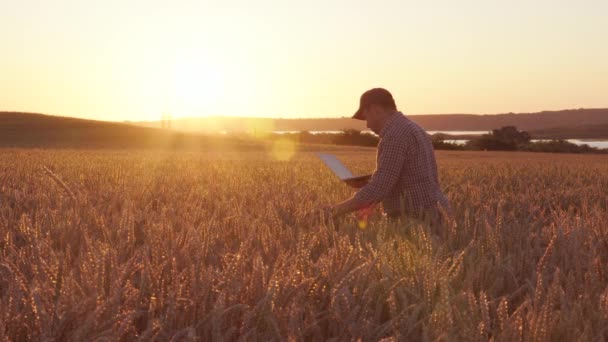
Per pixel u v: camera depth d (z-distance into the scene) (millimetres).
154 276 2389
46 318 1864
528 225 4258
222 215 4699
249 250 3258
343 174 5352
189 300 2121
